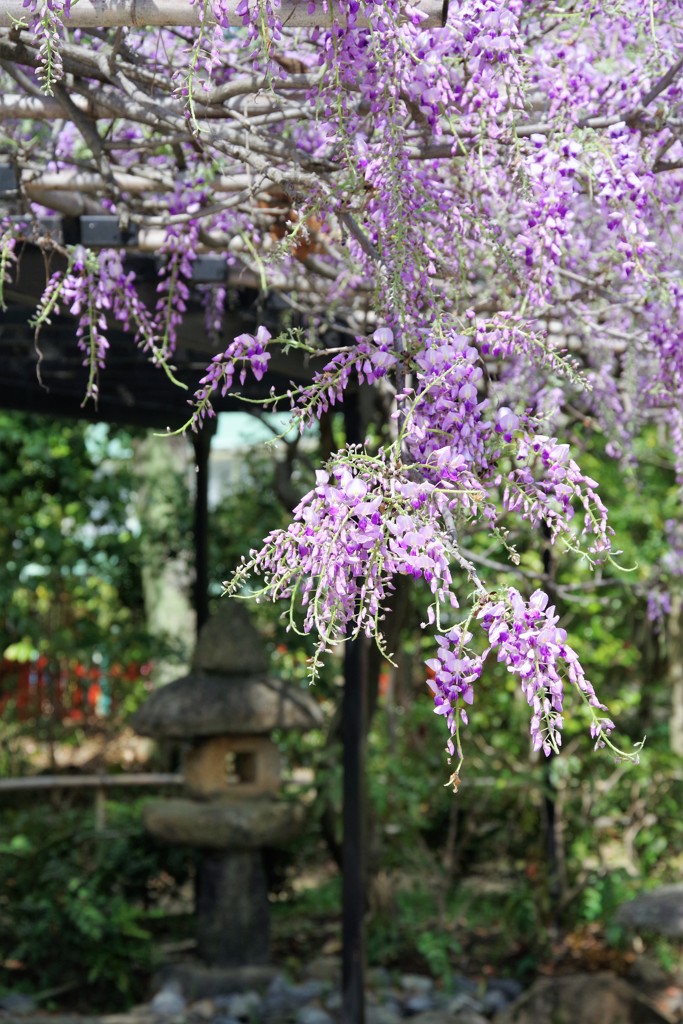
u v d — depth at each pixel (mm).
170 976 5496
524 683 1695
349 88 2229
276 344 4035
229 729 5598
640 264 2367
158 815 5625
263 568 1831
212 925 5641
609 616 7234
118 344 4129
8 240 2830
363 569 1784
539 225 2297
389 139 2170
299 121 2822
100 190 3100
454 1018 5074
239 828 5512
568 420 4477
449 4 2158
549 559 4840
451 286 2385
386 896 5828
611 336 3561
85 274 2904
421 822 6074
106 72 2525
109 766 9086
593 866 6926
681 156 2816
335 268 3570
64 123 3451
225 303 3945
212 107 2539
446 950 5953
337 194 2408
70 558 9188
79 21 2115
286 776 7875
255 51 2238
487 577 5492
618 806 6840
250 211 2977
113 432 9266
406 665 6633
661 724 7457
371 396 4641
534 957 5684
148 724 5621
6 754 9094
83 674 9531
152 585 9914
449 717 1703
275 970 5559
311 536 1762
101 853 6020
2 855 5930
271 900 6281
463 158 2551
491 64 2213
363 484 1736
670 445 5762
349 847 4785
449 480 1825
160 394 5504
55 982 5469
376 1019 5043
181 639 9555
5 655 9297
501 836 6723
